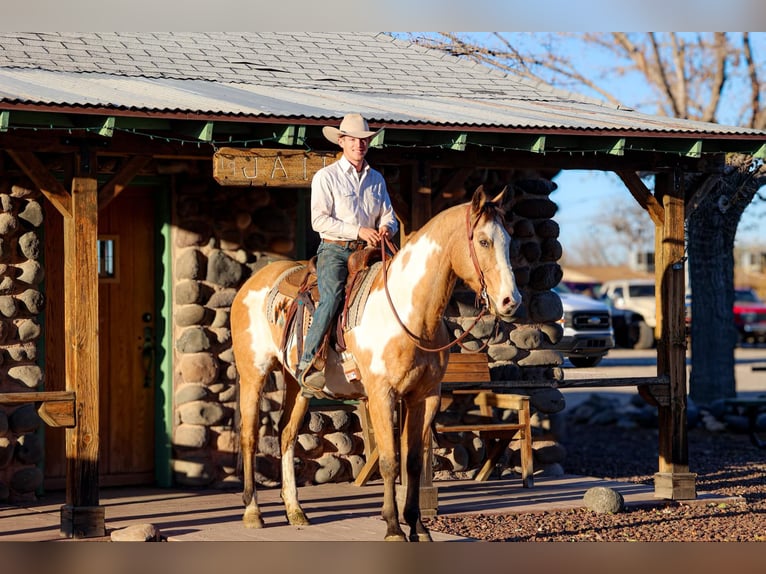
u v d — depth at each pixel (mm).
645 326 32375
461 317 10656
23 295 9227
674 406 9508
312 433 10148
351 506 9000
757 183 16000
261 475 9953
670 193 9586
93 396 7785
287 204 10258
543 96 11133
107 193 7996
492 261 6324
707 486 10977
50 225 9500
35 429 9219
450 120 8312
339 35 12398
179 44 10797
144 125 7617
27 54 9469
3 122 7035
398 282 6875
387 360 6855
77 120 7469
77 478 7727
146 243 10102
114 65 9586
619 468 12727
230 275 9984
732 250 17422
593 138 8828
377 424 6945
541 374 10992
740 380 24844
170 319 9953
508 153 9172
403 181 9000
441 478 10656
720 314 17344
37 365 9328
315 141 8656
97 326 7836
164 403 9930
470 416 10727
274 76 10188
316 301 7422
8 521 8320
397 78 10898
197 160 9906
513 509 8883
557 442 11188
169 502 9148
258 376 8242
